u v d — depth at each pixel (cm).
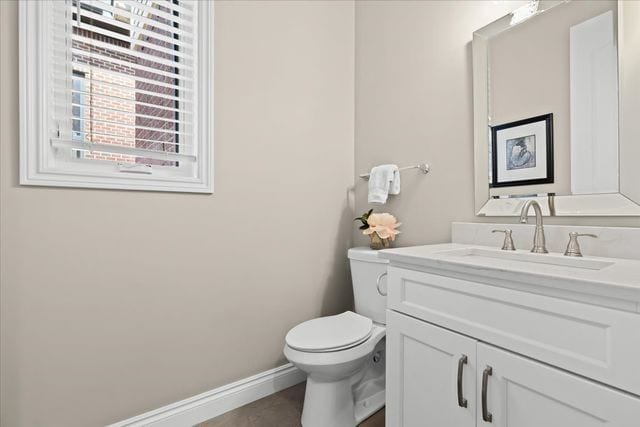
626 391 69
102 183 133
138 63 163
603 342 73
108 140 148
